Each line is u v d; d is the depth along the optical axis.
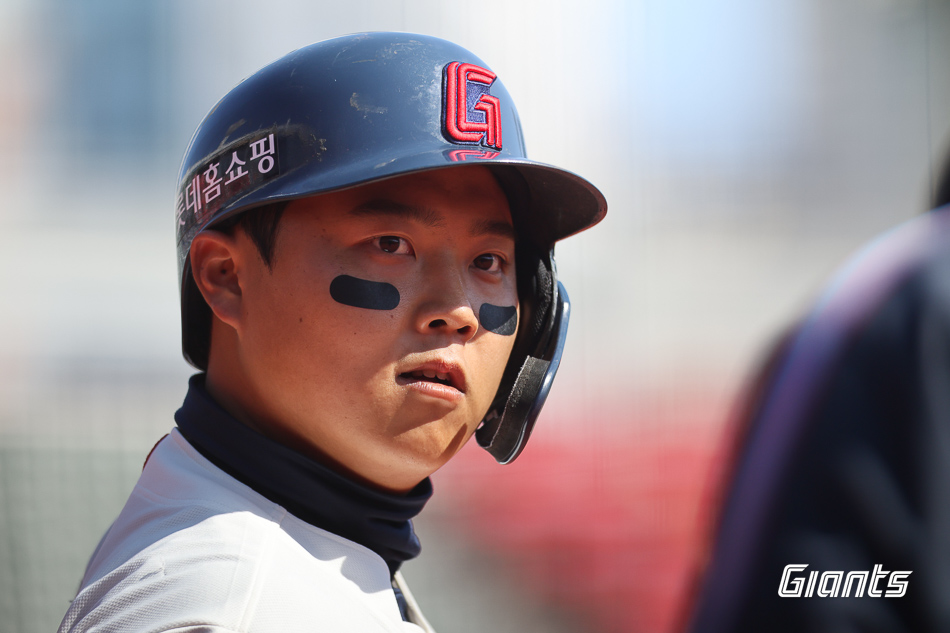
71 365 23.91
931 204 3.79
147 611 3.38
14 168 29.12
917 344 2.58
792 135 30.42
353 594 3.92
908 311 2.64
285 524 3.98
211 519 3.79
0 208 28.42
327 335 4.10
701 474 14.91
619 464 15.36
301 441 4.34
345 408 4.13
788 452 2.62
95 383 23.38
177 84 30.59
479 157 4.25
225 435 4.26
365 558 4.18
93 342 24.72
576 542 14.16
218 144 4.43
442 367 4.21
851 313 2.74
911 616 2.37
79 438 19.73
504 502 14.98
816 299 3.00
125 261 28.11
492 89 4.68
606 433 16.42
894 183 30.94
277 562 3.66
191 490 4.05
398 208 4.16
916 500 2.42
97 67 30.34
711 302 25.88
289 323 4.17
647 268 25.56
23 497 16.30
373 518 4.41
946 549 2.36
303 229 4.16
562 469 15.37
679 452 15.51
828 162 30.78
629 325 23.97
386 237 4.20
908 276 2.72
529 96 25.97
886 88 31.52
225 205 4.33
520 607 13.31
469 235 4.38
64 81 30.20
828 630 2.42
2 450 18.41
